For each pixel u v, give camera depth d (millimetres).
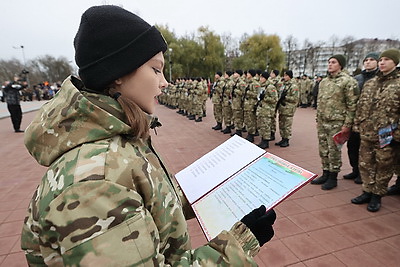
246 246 691
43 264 620
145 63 689
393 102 2459
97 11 655
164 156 4934
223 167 1127
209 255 635
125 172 562
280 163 986
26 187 3518
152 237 553
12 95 7523
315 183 3408
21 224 2561
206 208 946
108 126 592
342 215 2605
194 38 34750
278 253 2057
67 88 632
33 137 614
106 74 645
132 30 651
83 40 650
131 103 652
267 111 5246
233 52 42219
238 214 864
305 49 41000
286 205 2828
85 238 491
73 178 523
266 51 37062
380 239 2207
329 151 3223
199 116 9336
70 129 581
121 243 504
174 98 14281
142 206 565
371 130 2645
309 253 2051
